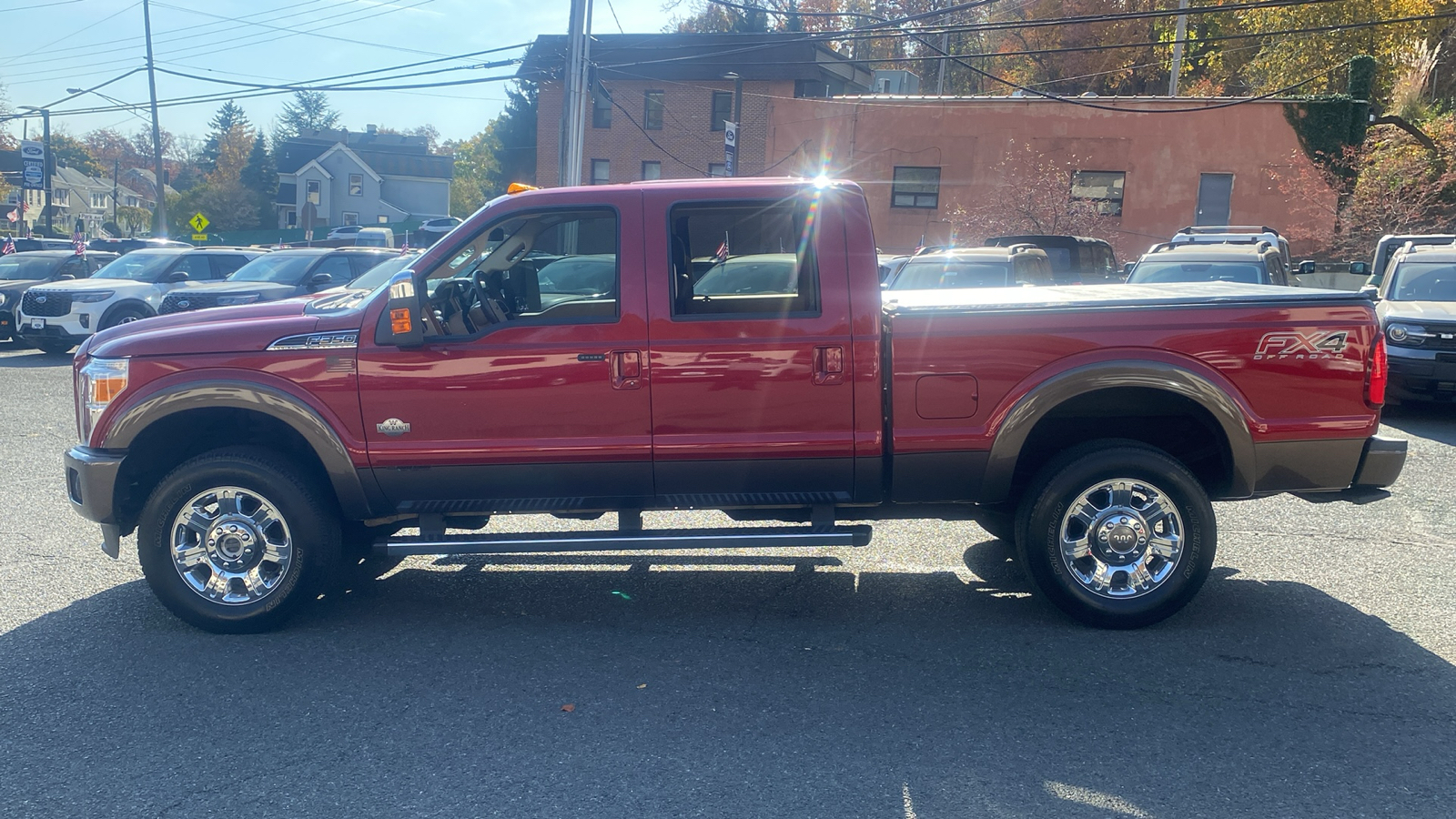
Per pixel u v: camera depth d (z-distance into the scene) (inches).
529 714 166.7
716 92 1632.6
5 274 797.9
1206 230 703.1
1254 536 269.7
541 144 1752.0
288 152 3046.3
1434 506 300.2
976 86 2105.1
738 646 196.2
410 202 3085.6
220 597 203.0
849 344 195.9
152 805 138.9
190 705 170.6
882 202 1312.7
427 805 138.6
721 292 204.2
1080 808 136.9
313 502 201.6
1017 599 222.2
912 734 158.7
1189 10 615.2
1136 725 161.5
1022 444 197.9
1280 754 151.6
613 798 140.0
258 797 140.9
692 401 197.2
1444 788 142.1
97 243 1296.8
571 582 235.9
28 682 179.6
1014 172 1269.7
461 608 219.3
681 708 168.7
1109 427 219.9
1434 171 1117.7
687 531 204.4
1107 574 201.5
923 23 2015.3
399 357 197.8
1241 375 197.5
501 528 276.2
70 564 247.6
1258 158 1214.9
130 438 200.5
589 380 197.0
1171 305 197.5
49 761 151.4
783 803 138.6
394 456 199.5
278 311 214.7
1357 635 199.5
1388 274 512.1
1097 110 1242.6
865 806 137.6
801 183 198.8
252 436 220.2
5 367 621.9
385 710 168.6
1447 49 1417.3
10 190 3393.2
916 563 248.5
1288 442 199.0
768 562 248.7
